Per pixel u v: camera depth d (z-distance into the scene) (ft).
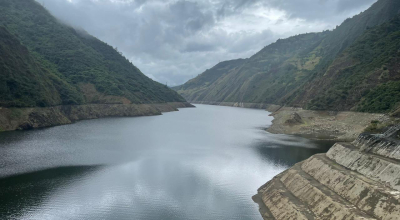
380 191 88.53
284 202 112.27
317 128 320.29
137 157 201.77
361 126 276.00
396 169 94.99
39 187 136.26
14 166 166.91
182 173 165.78
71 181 146.30
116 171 166.40
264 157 204.03
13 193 127.95
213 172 168.55
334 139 272.51
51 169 165.17
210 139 287.07
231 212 114.32
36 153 199.62
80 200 123.34
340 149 136.67
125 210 114.62
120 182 147.54
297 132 321.11
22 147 215.31
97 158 194.39
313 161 141.08
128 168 173.27
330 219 90.74
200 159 199.00
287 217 102.37
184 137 298.97
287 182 132.87
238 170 172.45
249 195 133.28
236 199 127.95
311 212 99.71
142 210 115.03
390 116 246.47
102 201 122.93
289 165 182.50
